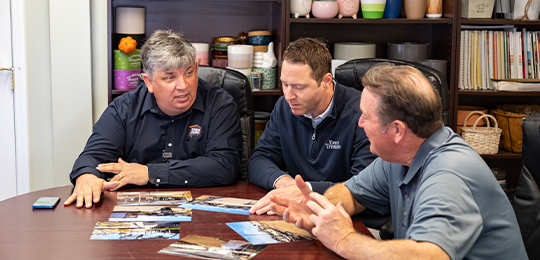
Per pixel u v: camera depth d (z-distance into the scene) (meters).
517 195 1.44
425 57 2.88
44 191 1.64
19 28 2.73
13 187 2.88
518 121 2.81
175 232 1.28
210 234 1.27
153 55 1.71
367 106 1.17
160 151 1.93
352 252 1.08
